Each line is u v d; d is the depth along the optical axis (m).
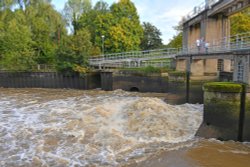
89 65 43.91
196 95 27.06
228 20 28.53
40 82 44.22
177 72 27.23
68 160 12.98
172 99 27.28
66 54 42.22
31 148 14.55
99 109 21.00
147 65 42.03
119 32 55.22
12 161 13.02
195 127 17.55
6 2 58.28
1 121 19.95
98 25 57.38
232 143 15.15
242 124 15.51
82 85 41.91
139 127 17.31
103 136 16.03
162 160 12.88
